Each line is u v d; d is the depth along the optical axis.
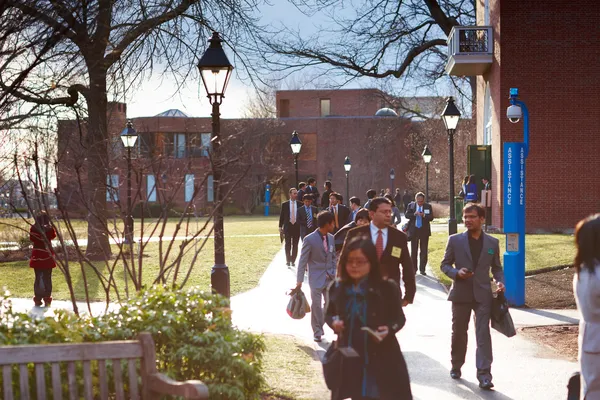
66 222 8.81
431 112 69.25
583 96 29.22
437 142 60.75
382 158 77.06
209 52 11.36
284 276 19.91
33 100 10.30
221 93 11.35
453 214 21.94
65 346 4.76
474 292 8.69
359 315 5.75
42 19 7.64
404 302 8.20
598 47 29.08
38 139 11.57
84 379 4.83
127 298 7.66
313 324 11.27
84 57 10.79
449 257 8.80
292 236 22.03
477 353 8.55
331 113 85.25
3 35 7.43
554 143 29.28
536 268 18.66
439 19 39.84
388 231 8.20
